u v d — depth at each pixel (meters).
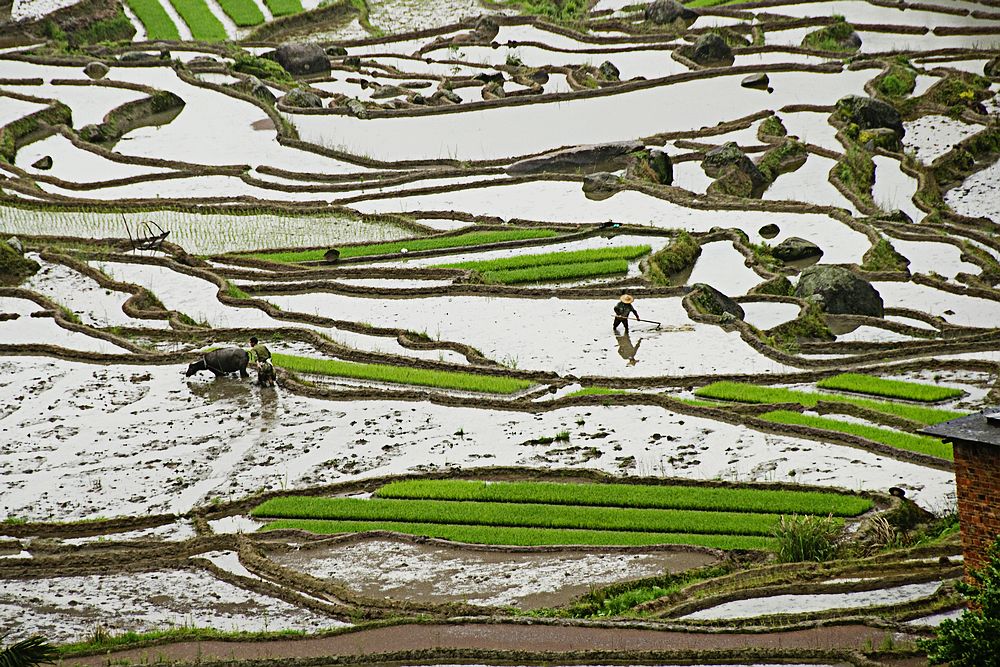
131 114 110.62
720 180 88.75
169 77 120.31
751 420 50.97
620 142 95.38
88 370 60.91
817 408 52.25
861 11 137.50
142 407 56.62
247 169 97.00
